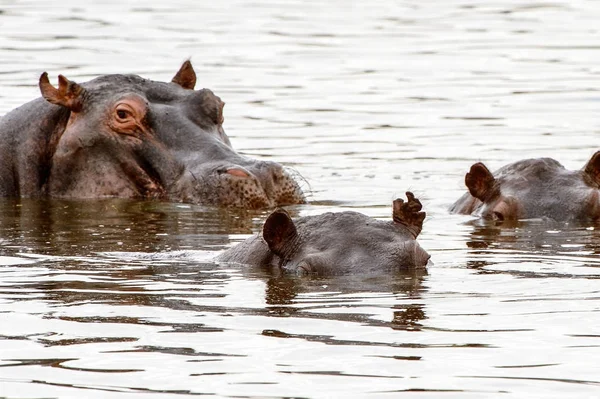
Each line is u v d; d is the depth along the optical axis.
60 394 11.44
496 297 15.16
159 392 11.48
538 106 36.81
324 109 36.53
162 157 25.19
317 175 27.39
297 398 11.32
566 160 28.44
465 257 18.09
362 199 24.38
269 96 38.56
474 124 34.09
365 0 62.34
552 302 14.88
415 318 14.08
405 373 12.03
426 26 54.25
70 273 16.92
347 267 16.38
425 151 30.33
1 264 17.69
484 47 48.62
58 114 26.14
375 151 30.39
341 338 13.23
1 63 42.81
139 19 55.06
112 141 25.39
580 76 42.03
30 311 14.52
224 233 20.86
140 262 17.84
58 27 52.03
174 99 26.06
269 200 24.11
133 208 23.81
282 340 13.16
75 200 25.05
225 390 11.53
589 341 13.08
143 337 13.30
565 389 11.56
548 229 20.77
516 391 11.52
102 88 25.97
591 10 58.81
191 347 12.94
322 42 49.66
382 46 48.75
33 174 25.83
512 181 22.53
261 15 57.16
